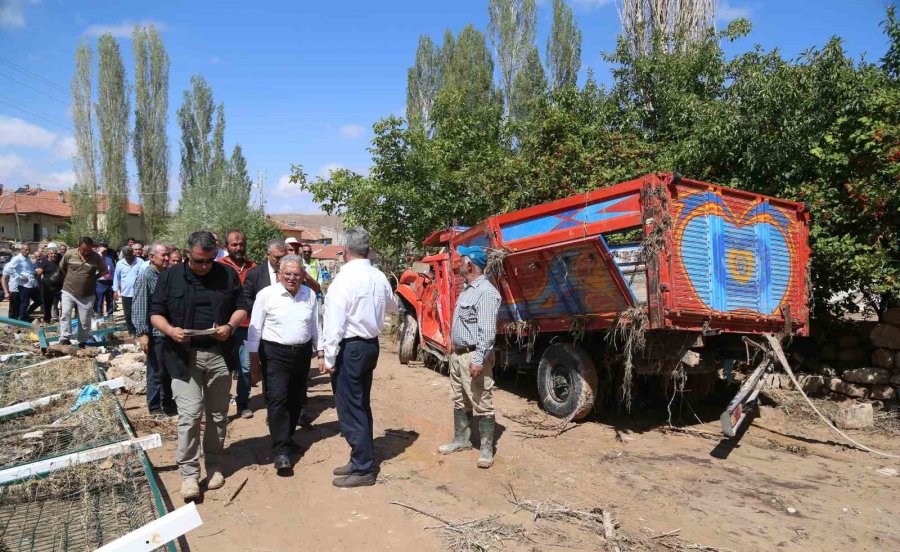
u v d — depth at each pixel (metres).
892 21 8.28
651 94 12.51
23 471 4.65
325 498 4.75
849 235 7.90
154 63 42.66
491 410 5.50
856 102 7.94
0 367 8.84
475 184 13.66
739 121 8.92
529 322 7.46
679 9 14.34
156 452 5.67
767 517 4.53
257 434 6.25
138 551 3.22
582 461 5.76
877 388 7.67
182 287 4.65
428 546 4.00
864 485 5.23
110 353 9.61
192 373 4.67
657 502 4.79
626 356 6.42
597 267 6.30
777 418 7.42
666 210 5.89
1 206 51.34
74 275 10.12
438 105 15.66
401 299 10.74
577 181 11.52
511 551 3.92
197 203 38.84
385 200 13.70
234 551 3.88
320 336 5.50
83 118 41.47
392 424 6.84
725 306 6.42
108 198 41.69
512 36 27.12
